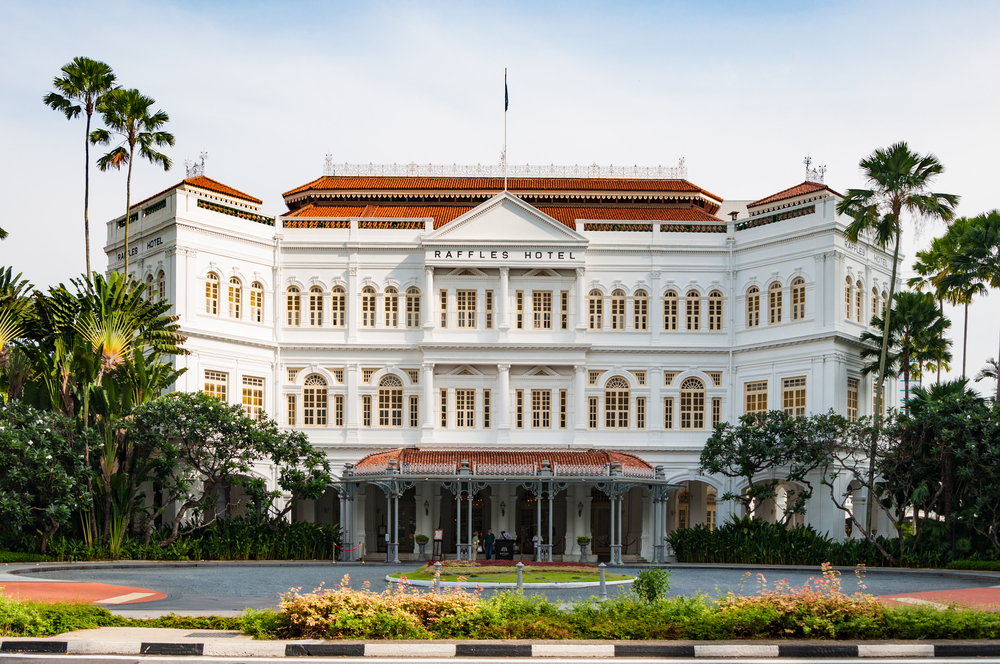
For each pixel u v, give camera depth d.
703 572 44.66
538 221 61.22
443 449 58.97
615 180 69.50
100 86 55.94
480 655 19.42
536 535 55.06
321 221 62.16
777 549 50.84
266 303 60.88
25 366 48.94
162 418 48.31
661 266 62.09
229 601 29.28
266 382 60.28
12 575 36.19
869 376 59.12
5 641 19.11
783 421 52.31
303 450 53.47
